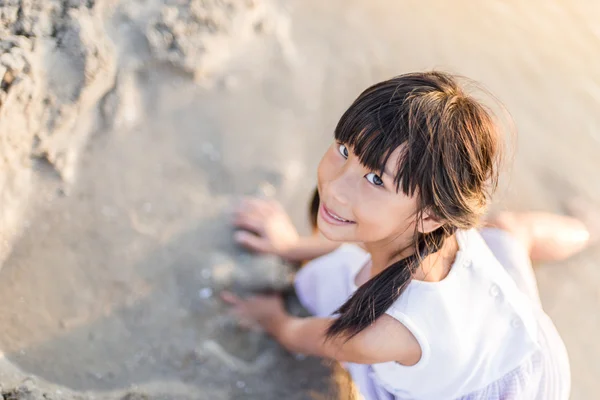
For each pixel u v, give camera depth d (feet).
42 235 7.50
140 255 7.73
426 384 6.22
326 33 10.12
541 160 9.28
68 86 7.64
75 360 6.79
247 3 9.41
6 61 6.91
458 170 5.12
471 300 6.00
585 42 10.77
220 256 7.97
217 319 7.52
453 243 6.14
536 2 11.32
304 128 9.17
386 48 10.14
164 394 6.80
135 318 7.31
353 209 5.36
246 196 8.50
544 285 8.35
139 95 8.64
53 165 7.75
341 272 7.51
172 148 8.56
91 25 7.85
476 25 10.76
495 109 9.59
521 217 8.18
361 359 6.10
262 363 7.32
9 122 7.05
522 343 6.32
